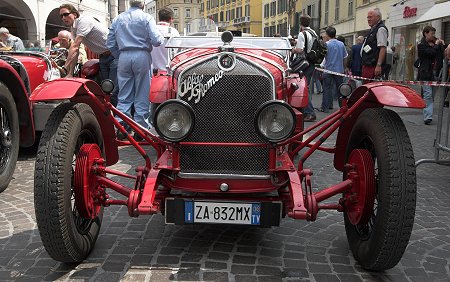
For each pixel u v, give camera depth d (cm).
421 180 570
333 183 546
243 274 322
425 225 423
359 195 320
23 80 613
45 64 706
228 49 354
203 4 9462
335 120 349
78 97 348
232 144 325
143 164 617
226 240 381
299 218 304
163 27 796
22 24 2445
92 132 368
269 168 327
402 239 292
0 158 514
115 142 400
